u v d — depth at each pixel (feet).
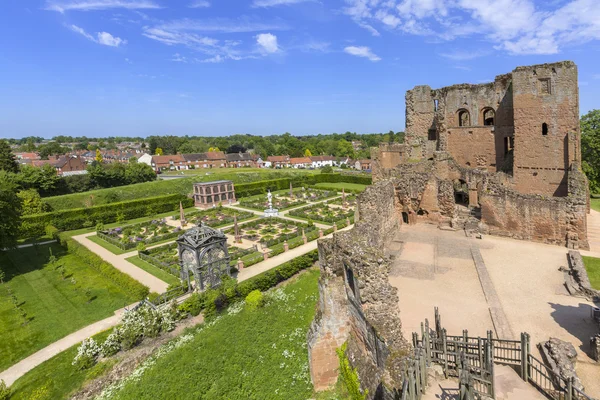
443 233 125.59
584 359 54.19
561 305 72.33
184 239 113.60
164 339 83.66
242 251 145.38
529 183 150.51
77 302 107.34
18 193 226.17
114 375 72.84
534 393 42.04
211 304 93.97
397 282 87.56
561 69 138.82
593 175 203.31
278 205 252.01
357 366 51.96
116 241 171.22
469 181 150.00
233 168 541.75
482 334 62.90
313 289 95.45
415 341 49.85
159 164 554.46
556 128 142.51
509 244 111.75
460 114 186.80
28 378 73.26
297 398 55.31
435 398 38.81
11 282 125.90
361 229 74.08
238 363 63.36
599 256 100.07
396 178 137.39
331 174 374.22
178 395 56.85
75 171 458.91
